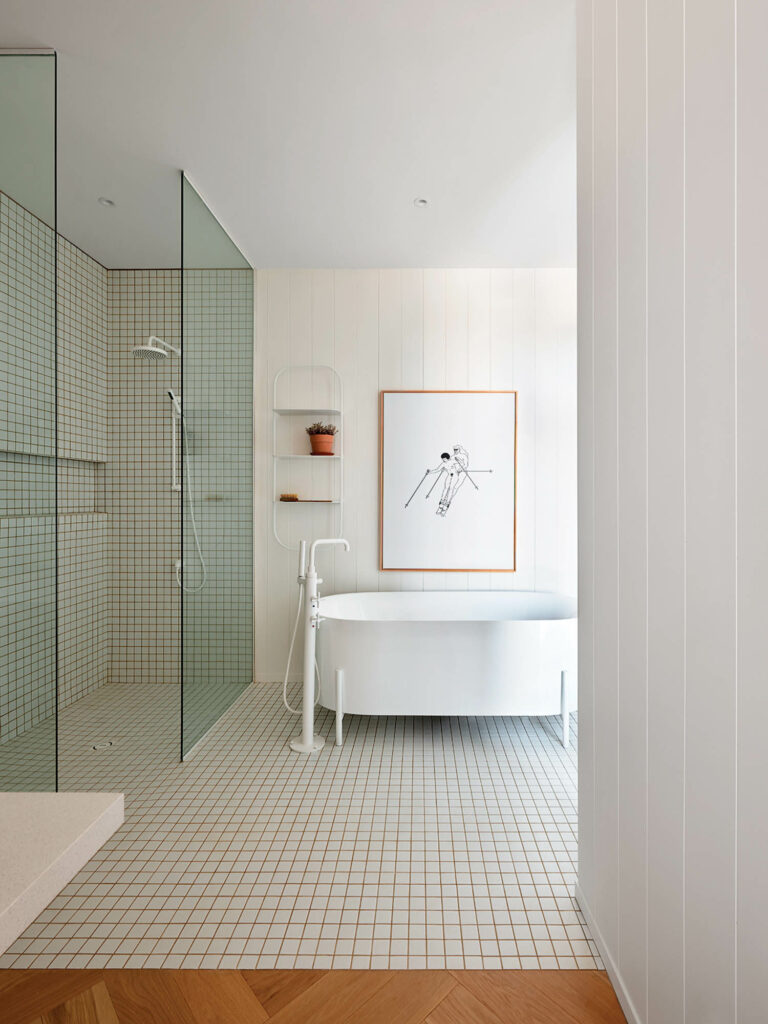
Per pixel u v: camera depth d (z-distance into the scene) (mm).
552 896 1905
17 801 803
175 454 4023
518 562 4000
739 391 947
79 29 1966
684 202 1130
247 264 3867
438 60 2105
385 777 2725
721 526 1006
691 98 1094
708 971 1046
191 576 2920
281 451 4020
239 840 2209
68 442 3660
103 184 2953
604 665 1616
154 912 1823
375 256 3803
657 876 1266
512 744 3115
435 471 3990
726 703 989
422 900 1881
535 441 3988
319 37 1991
